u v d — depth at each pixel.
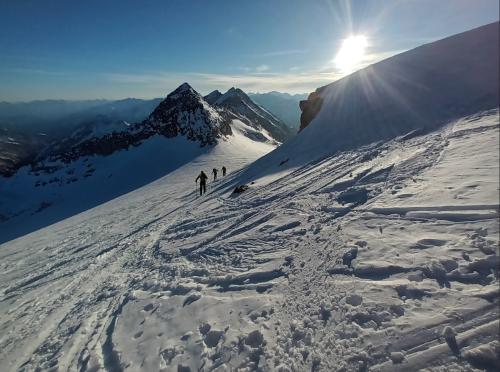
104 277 12.27
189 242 13.31
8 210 91.88
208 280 8.43
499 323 3.91
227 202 20.45
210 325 6.16
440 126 15.15
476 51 23.28
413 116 19.08
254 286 7.22
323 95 42.06
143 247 15.45
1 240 54.78
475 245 5.48
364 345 4.39
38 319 9.62
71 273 14.23
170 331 6.46
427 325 4.27
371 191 10.37
